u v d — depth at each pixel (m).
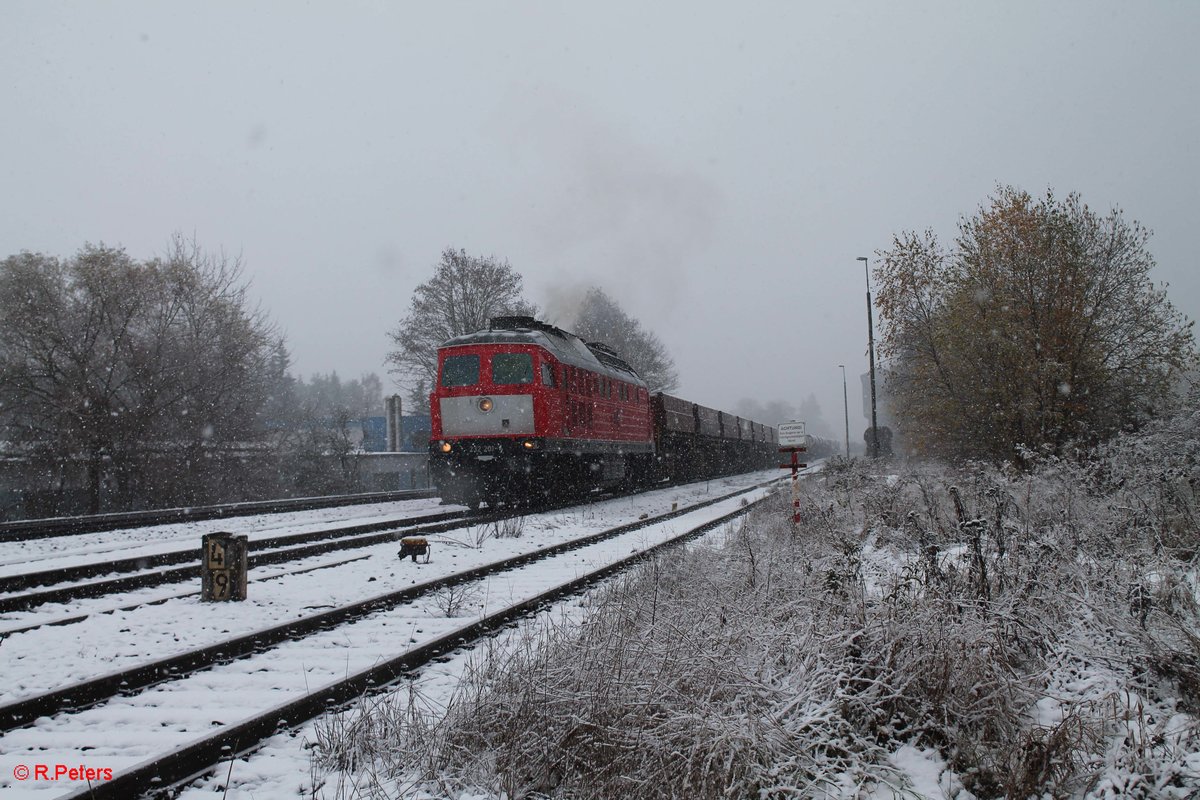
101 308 29.14
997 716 4.51
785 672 5.07
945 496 12.00
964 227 20.08
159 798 3.88
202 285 32.16
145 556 11.81
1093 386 18.72
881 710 4.59
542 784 4.13
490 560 11.84
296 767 4.30
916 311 21.92
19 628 7.46
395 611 8.31
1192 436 13.01
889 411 29.14
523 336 19.45
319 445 36.41
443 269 45.88
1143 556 7.56
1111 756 4.30
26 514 26.55
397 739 4.55
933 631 5.06
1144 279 18.50
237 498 31.14
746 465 56.94
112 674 5.55
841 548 7.50
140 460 28.81
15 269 28.16
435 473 19.70
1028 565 6.52
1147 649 5.27
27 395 28.02
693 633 5.46
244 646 6.67
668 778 3.92
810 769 4.05
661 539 14.39
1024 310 18.97
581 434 21.86
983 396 19.67
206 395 31.09
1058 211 18.84
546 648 5.53
